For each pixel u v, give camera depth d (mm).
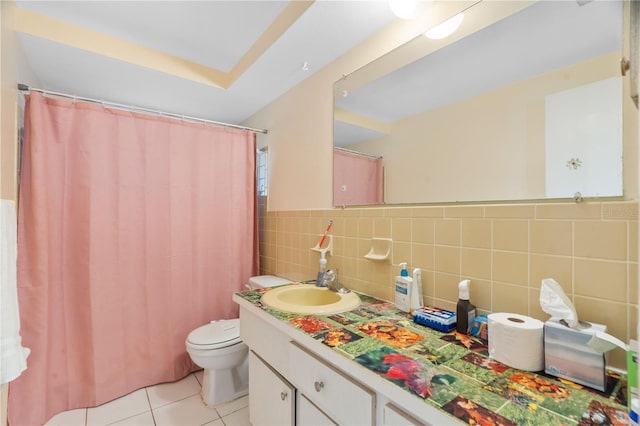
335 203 1648
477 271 1047
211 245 2152
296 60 1700
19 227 1556
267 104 2352
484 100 1059
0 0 1195
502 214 989
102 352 1762
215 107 2422
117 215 1802
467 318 975
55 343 1666
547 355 736
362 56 1517
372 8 1292
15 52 1440
